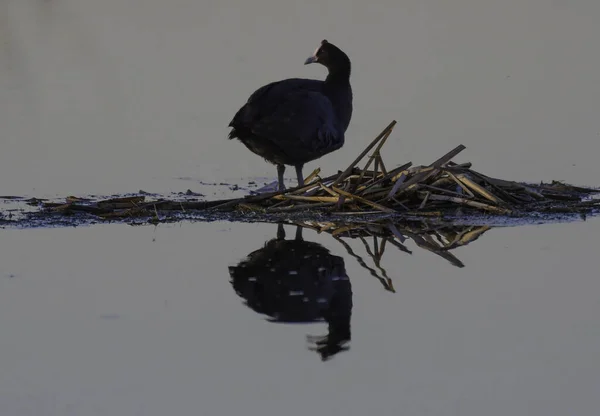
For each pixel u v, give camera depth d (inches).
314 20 1021.2
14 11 1135.6
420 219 483.2
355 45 904.3
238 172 594.2
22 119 710.5
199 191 548.4
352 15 1040.8
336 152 617.3
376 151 506.0
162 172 589.9
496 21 1005.8
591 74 792.9
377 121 678.5
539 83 769.6
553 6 1070.4
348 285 395.9
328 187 505.7
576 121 669.3
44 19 1088.8
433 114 690.8
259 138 517.7
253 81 796.6
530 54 864.3
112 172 587.5
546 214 488.1
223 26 1010.1
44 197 532.4
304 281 401.1
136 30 1013.2
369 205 494.9
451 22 1002.1
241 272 412.2
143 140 658.2
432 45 903.1
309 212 492.7
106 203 503.2
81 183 562.3
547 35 936.3
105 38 983.6
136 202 506.3
